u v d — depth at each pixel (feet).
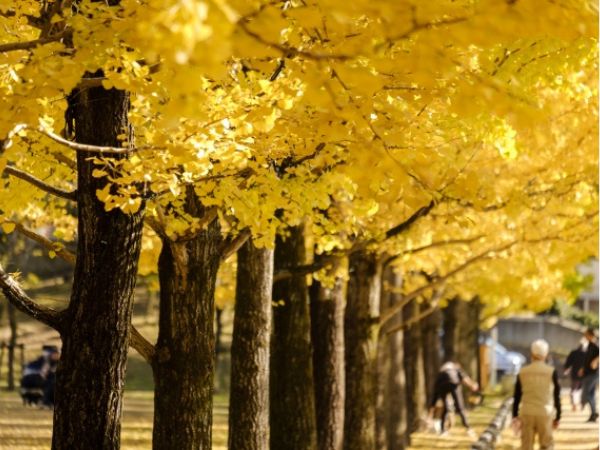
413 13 27.76
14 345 221.46
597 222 84.79
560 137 76.33
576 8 27.48
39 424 129.29
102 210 41.29
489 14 27.53
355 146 35.12
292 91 39.14
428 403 175.32
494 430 129.49
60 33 34.71
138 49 32.96
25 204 52.34
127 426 130.52
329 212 67.15
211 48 23.39
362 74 29.27
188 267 52.21
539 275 108.06
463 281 129.08
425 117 45.88
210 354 52.95
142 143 46.88
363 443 84.58
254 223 47.93
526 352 396.37
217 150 41.88
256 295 63.67
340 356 80.48
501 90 29.22
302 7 30.17
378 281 85.97
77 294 41.47
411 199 38.78
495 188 75.82
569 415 174.50
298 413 71.61
